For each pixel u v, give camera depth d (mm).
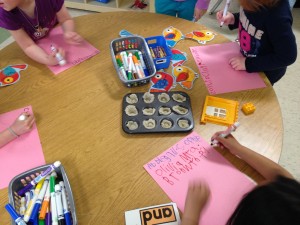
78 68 917
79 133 738
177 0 1354
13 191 598
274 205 398
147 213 584
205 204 582
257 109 774
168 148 698
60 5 1060
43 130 748
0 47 1913
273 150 685
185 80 861
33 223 574
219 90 829
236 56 936
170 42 998
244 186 622
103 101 813
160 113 756
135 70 865
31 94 842
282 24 793
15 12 955
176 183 634
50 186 620
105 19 1116
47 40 1021
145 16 1126
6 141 722
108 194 621
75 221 536
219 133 697
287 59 840
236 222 444
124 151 696
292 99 1598
